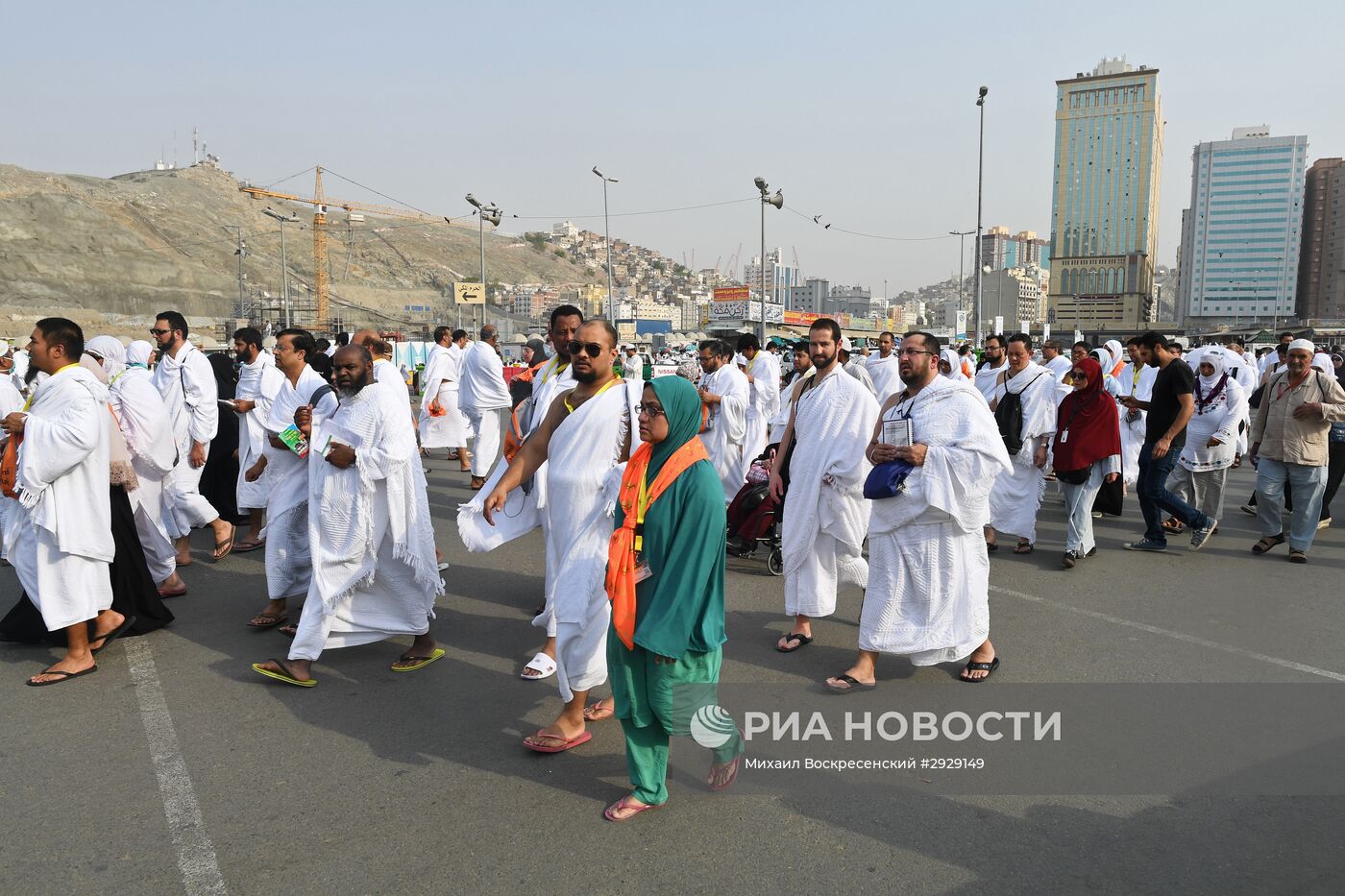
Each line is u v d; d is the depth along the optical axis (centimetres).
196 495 722
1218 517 812
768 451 783
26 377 588
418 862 315
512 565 744
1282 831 334
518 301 18275
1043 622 589
